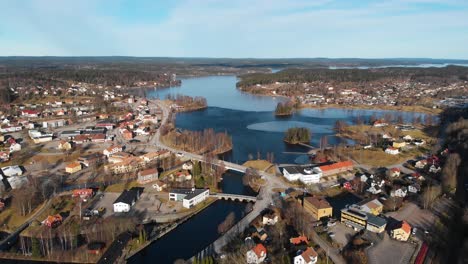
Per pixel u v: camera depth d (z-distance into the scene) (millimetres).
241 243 145625
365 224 156375
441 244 143875
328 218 169125
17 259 138875
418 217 168125
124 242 146500
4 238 154500
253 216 171125
